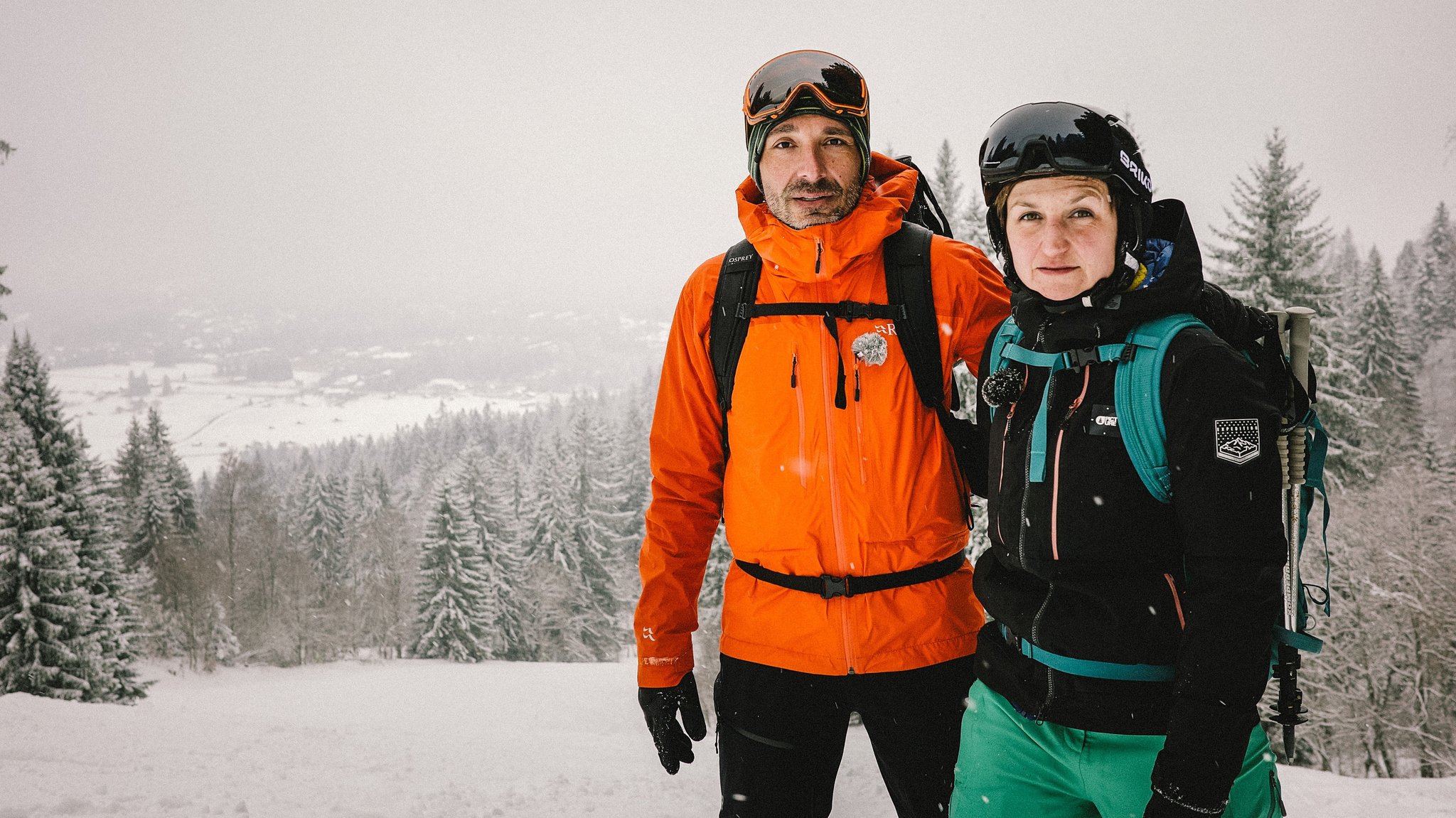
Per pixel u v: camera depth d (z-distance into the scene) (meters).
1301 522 1.80
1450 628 19.03
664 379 2.60
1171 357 1.59
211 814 5.40
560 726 33.75
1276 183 19.66
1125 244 1.71
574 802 6.50
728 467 2.51
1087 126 1.68
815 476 2.29
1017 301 1.82
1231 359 1.55
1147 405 1.61
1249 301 19.67
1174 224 1.74
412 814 5.79
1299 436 1.78
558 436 81.75
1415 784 5.73
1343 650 19.48
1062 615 1.73
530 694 39.31
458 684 42.44
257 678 49.16
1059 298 1.73
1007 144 1.73
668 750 2.52
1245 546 1.49
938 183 19.19
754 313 2.38
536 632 57.06
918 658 2.28
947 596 2.32
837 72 2.28
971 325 2.36
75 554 30.56
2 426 30.59
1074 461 1.68
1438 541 19.80
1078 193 1.68
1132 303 1.63
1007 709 1.88
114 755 7.79
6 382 32.44
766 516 2.36
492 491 59.88
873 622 2.27
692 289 2.55
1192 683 1.49
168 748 8.43
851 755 7.11
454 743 10.15
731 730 2.45
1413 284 65.94
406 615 58.34
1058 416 1.72
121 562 34.69
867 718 2.35
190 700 40.53
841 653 2.29
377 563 69.19
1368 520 20.19
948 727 2.30
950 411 2.38
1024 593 1.81
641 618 2.58
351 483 87.19
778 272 2.38
